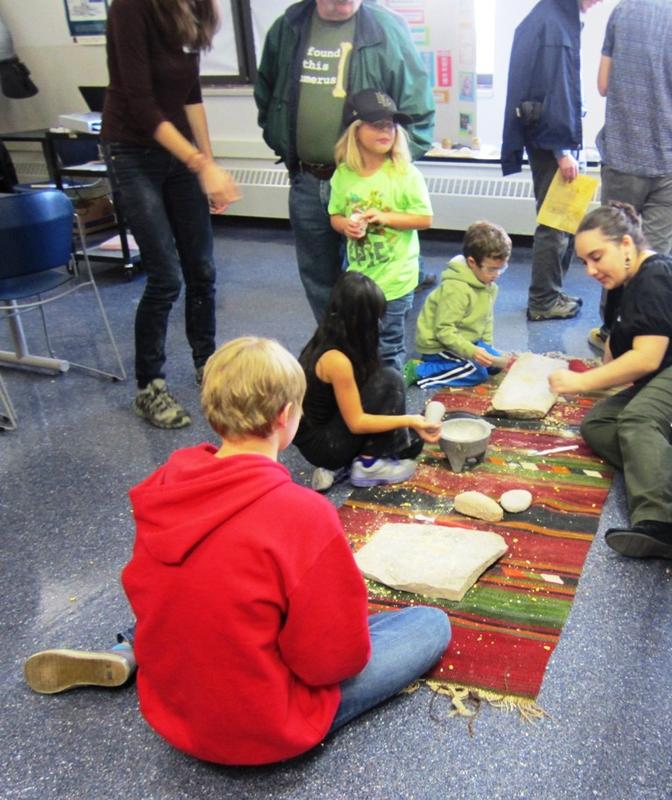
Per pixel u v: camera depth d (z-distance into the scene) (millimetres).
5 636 1751
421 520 2023
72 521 2174
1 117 5719
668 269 2039
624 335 2107
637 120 2893
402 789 1317
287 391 1243
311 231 2904
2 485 2379
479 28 4227
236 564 1137
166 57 2412
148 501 1199
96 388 3045
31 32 5355
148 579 1189
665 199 2988
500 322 3414
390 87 2721
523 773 1331
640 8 2812
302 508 1175
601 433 2213
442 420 2379
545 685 1505
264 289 4086
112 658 1530
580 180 3072
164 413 2686
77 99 5434
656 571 1802
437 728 1428
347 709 1382
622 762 1340
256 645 1166
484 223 2729
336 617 1193
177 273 2652
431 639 1507
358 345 1998
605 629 1637
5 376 3195
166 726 1303
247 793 1332
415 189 2539
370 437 2162
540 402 2537
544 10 2977
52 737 1480
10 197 2562
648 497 1889
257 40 4719
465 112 4277
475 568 1767
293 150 2807
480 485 2166
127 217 2557
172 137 2377
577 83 3006
